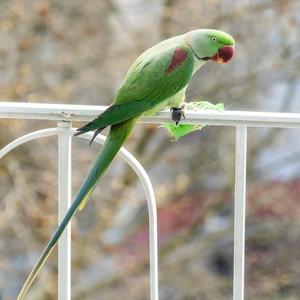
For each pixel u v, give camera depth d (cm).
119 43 1402
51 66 1365
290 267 1458
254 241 1471
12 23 1345
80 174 1316
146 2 1411
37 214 1307
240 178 429
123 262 1438
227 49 514
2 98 1329
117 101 481
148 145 1464
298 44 1383
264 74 1401
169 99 487
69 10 1389
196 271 1460
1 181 1362
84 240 1380
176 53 500
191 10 1366
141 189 1430
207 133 1459
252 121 426
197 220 1474
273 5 1354
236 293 431
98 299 1413
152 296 427
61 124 424
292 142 1504
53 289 1340
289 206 1486
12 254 1375
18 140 422
